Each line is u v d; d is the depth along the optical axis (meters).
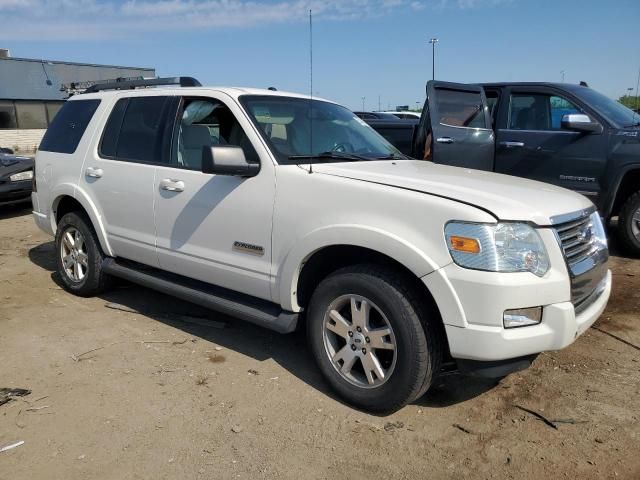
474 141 6.32
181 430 3.12
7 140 26.42
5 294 5.39
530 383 3.66
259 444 3.01
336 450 2.96
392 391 3.14
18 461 2.84
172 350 4.15
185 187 4.05
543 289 2.87
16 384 3.62
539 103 6.89
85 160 4.97
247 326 4.63
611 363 3.93
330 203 3.30
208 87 4.27
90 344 4.24
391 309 3.08
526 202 3.07
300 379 3.73
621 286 5.47
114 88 5.29
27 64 26.91
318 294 3.43
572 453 2.93
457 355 2.93
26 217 9.51
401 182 3.25
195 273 4.09
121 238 4.65
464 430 3.14
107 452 2.93
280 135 3.87
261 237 3.62
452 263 2.88
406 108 19.25
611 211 6.46
